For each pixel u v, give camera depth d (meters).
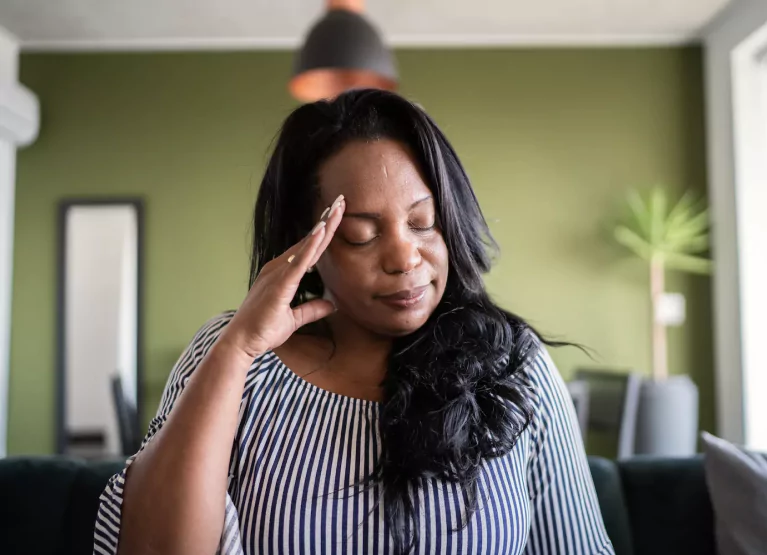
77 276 2.93
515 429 0.69
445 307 0.74
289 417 0.67
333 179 0.66
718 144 2.83
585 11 2.72
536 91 2.99
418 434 0.64
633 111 2.99
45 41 2.96
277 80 2.98
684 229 2.76
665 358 2.94
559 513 0.74
